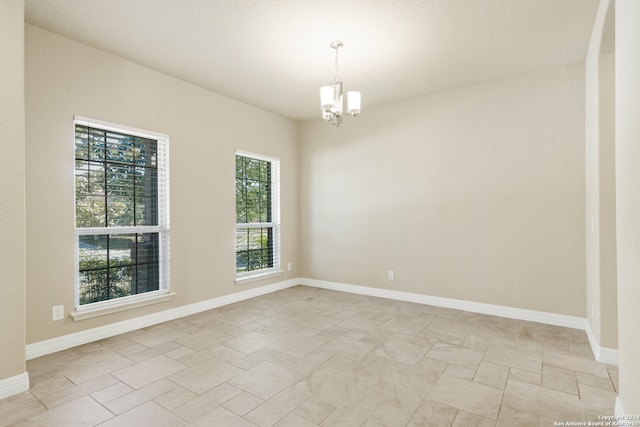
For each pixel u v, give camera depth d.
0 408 2.01
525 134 3.65
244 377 2.40
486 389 2.24
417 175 4.34
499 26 2.73
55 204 2.85
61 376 2.40
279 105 4.66
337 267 5.06
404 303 4.33
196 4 2.45
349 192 4.93
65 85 2.91
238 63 3.41
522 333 3.25
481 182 3.91
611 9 2.23
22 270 2.21
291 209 5.32
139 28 2.78
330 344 3.00
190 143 3.89
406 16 2.59
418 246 4.34
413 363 2.62
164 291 3.64
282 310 4.04
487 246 3.88
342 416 1.94
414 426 1.85
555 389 2.23
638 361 1.54
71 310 2.93
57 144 2.86
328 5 2.46
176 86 3.76
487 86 3.86
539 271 3.59
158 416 1.94
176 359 2.69
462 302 4.04
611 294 2.61
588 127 3.16
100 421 1.89
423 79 3.78
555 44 3.02
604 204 2.63
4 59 2.14
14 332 2.17
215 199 4.17
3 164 2.13
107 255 3.24
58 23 2.70
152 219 3.59
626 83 1.69
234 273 4.40
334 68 3.50
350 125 4.91
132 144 3.43
